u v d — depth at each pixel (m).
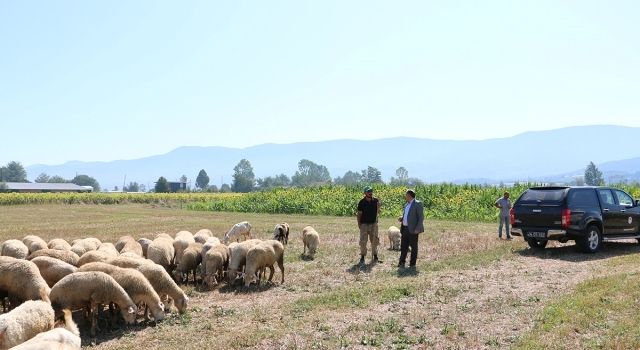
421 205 15.91
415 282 13.34
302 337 9.07
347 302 11.48
